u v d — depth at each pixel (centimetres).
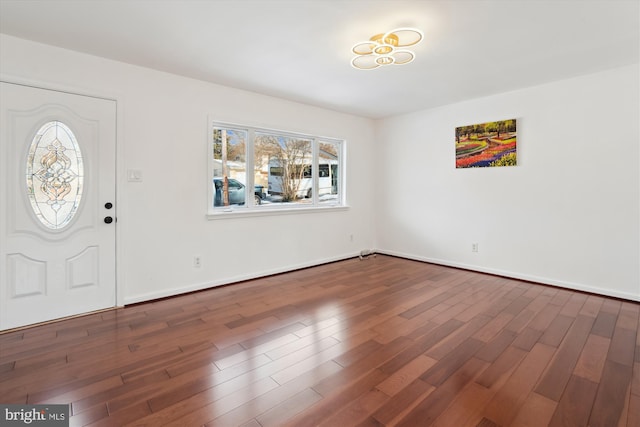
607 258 333
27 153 257
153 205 320
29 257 260
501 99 398
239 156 394
